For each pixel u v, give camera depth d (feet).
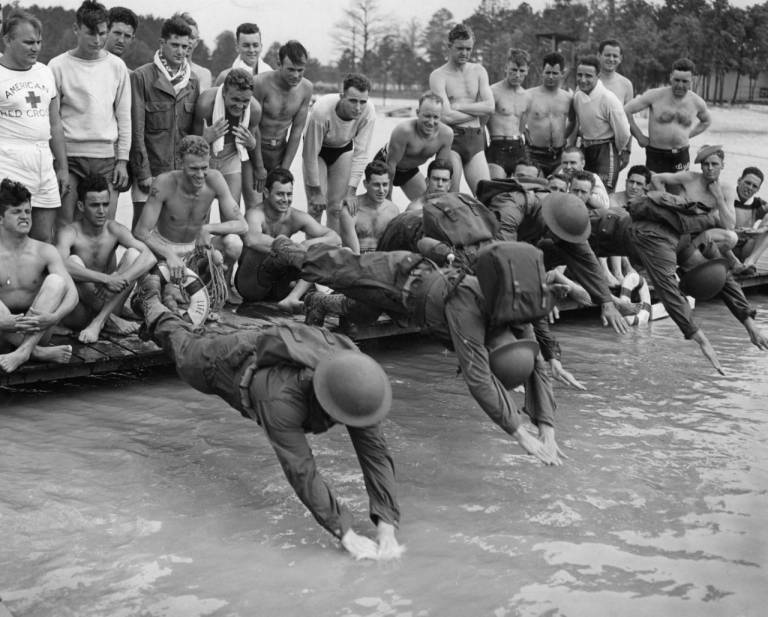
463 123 33.01
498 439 20.83
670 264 21.80
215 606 13.82
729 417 22.68
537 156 35.17
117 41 26.37
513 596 14.29
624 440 20.93
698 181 33.32
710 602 14.28
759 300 37.01
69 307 21.61
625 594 14.43
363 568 14.99
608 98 33.96
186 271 23.58
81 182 23.31
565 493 18.04
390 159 30.37
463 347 16.48
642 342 29.63
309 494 15.23
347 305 21.58
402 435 20.86
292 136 29.45
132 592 14.12
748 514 17.34
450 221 19.53
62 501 17.03
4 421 20.79
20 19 22.30
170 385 23.52
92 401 22.22
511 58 34.35
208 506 17.11
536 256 16.11
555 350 21.09
